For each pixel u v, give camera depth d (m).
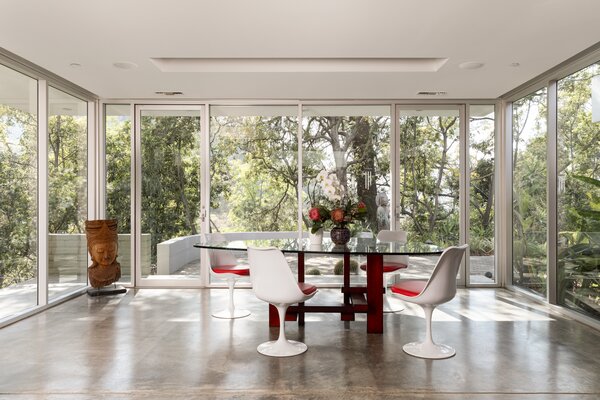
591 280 4.44
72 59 4.49
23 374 3.22
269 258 3.46
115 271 5.95
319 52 4.27
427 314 3.66
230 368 3.32
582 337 4.07
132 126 6.48
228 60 4.93
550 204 5.11
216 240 4.84
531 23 3.57
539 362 3.45
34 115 5.04
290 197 6.49
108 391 2.93
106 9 3.31
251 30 3.72
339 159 6.49
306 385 3.02
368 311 4.20
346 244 4.33
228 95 6.13
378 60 4.93
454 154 6.49
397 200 6.44
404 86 5.59
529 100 5.73
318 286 6.45
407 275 6.45
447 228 6.48
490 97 6.22
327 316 4.85
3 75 4.49
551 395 2.88
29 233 4.94
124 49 4.19
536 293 5.56
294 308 4.20
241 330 4.30
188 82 5.42
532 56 4.39
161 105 6.48
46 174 5.13
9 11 3.34
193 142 6.51
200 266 6.46
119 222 6.53
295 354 3.60
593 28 3.67
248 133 6.50
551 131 5.09
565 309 4.87
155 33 3.79
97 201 6.41
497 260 6.43
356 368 3.33
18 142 4.74
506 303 5.40
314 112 6.48
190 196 6.53
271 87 5.67
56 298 5.46
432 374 3.21
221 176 6.53
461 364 3.41
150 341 3.97
